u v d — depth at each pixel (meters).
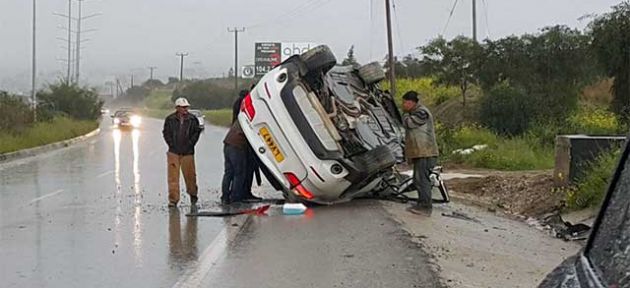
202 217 12.89
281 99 13.50
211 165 24.67
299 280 8.27
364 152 13.47
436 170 15.05
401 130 16.33
